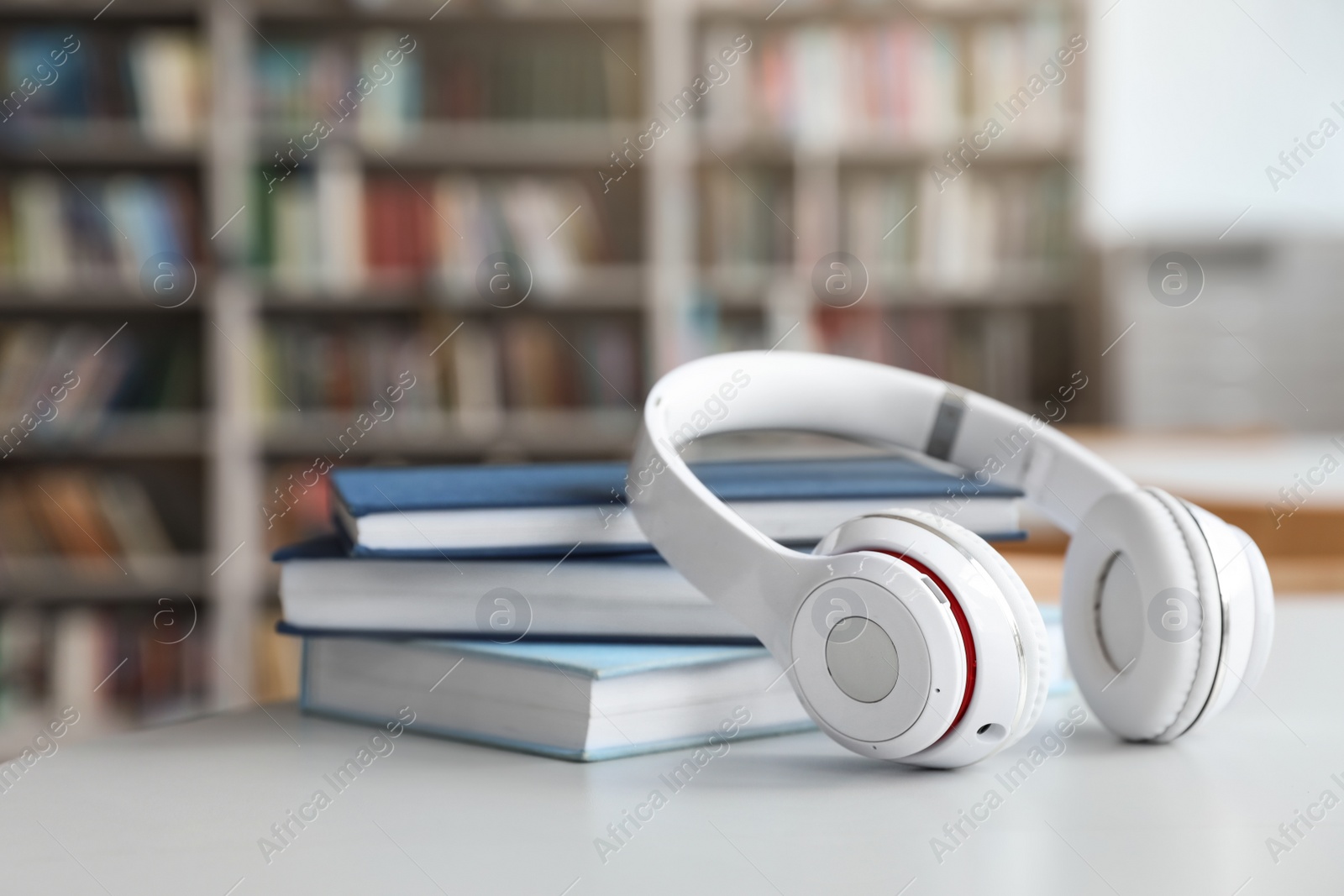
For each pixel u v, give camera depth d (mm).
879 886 270
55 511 2941
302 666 489
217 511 2955
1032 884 269
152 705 2959
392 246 2961
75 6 2932
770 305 3102
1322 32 3201
